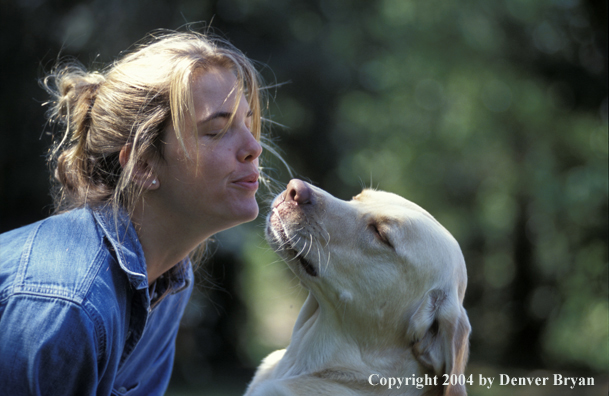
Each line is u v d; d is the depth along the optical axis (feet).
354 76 40.52
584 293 41.04
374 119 44.62
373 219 10.22
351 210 10.39
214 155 7.75
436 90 47.75
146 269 7.97
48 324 6.60
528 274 46.98
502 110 45.37
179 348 33.35
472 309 52.49
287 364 10.82
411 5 42.96
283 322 46.85
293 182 10.27
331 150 40.27
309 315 11.13
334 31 38.99
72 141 8.77
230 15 35.09
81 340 6.72
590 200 37.27
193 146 7.65
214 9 34.37
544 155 43.83
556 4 39.22
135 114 7.74
